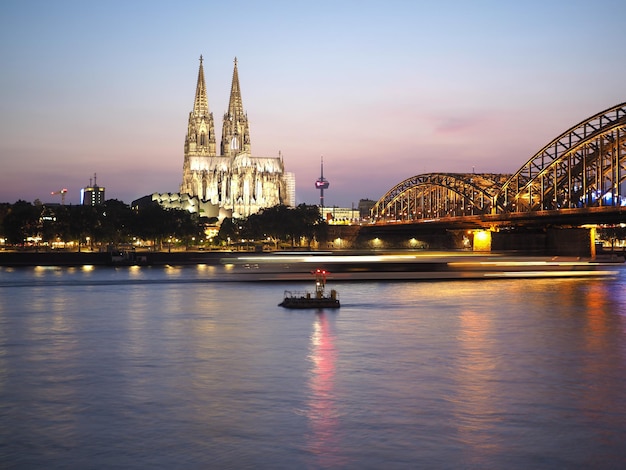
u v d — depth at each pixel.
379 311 109.94
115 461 44.22
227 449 46.16
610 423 51.16
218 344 81.25
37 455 45.28
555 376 65.12
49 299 127.88
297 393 59.22
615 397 57.91
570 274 188.00
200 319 101.44
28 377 65.31
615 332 89.69
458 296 132.88
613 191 185.00
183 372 67.00
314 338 84.94
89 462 44.12
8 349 78.94
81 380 64.06
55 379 64.50
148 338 85.56
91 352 77.00
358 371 67.12
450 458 44.62
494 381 63.22
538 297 130.88
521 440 47.72
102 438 48.25
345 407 55.09
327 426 50.56
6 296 132.88
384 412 53.78
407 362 71.06
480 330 91.19
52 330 92.19
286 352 76.31
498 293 138.88
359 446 46.66
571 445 46.84
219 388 60.97
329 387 61.12
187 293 138.25
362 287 153.25
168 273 196.25
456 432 49.25
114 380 64.00
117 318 103.06
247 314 106.56
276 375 65.56
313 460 44.34
